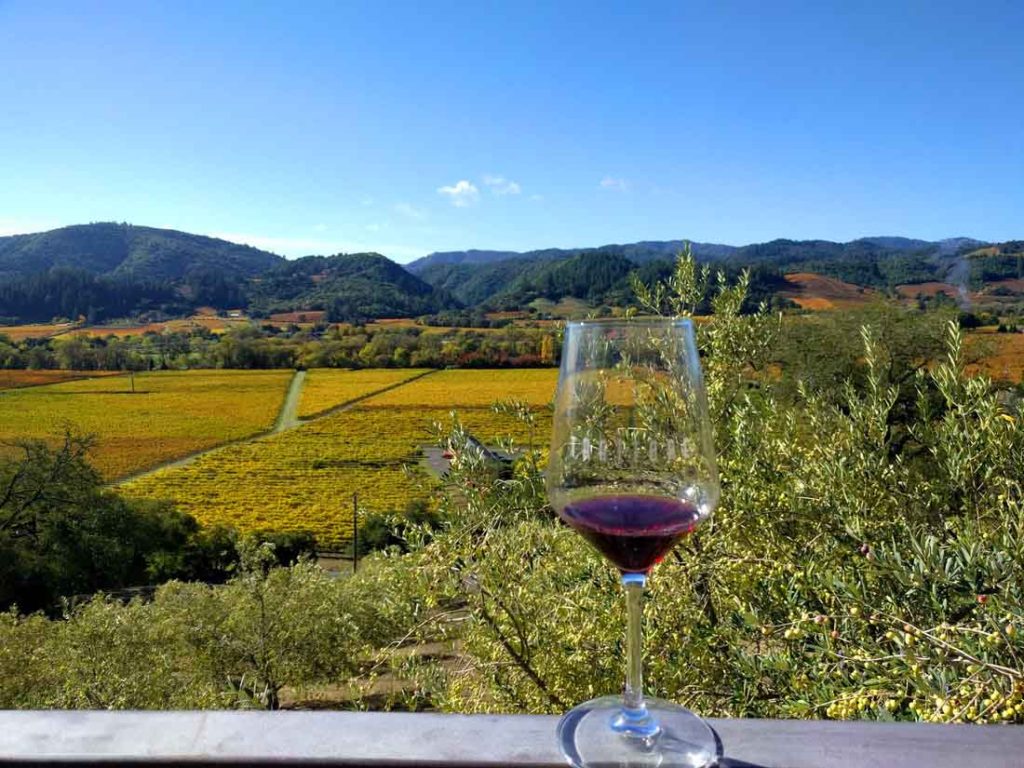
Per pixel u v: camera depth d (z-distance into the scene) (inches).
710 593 104.0
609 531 28.7
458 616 112.7
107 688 567.2
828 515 89.8
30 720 30.9
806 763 27.8
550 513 115.3
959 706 53.8
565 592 108.7
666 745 28.2
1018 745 29.0
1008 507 73.9
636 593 30.7
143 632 636.1
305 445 2231.8
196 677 634.8
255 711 31.7
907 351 580.7
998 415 83.6
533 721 31.0
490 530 104.8
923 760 28.0
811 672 73.5
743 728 30.4
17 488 1136.2
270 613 661.9
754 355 122.0
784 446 102.3
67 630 627.8
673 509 31.2
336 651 641.6
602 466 33.2
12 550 1087.6
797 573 77.5
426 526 108.7
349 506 1686.8
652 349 33.3
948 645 54.5
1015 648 53.5
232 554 1343.5
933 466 102.3
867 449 93.8
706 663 92.4
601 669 102.3
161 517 1352.1
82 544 1147.3
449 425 110.5
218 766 28.8
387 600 116.4
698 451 32.2
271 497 1770.4
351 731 30.4
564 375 34.8
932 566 60.1
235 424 2469.2
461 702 106.1
